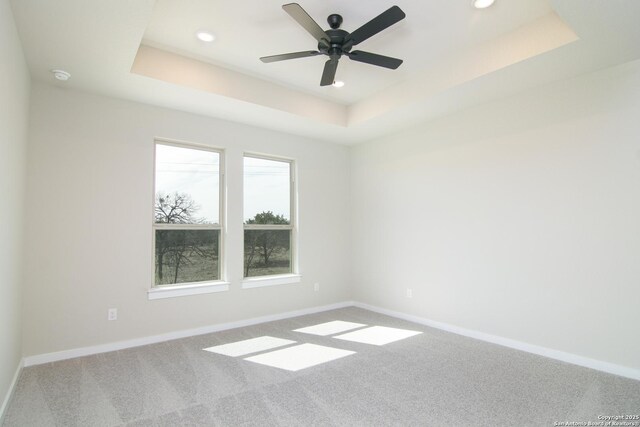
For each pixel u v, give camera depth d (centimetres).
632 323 281
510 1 252
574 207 314
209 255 423
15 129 245
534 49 277
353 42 257
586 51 270
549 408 234
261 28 287
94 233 340
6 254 227
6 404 232
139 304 362
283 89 401
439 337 387
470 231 394
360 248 538
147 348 351
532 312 340
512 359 322
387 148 498
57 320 319
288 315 477
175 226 399
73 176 331
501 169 367
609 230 295
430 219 437
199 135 409
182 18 272
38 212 313
